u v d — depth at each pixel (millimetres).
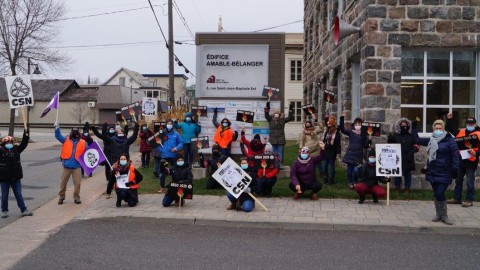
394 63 11852
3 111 60156
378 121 11859
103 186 13430
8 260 7047
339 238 8195
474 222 8789
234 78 14438
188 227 9086
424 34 11836
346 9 14445
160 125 12898
